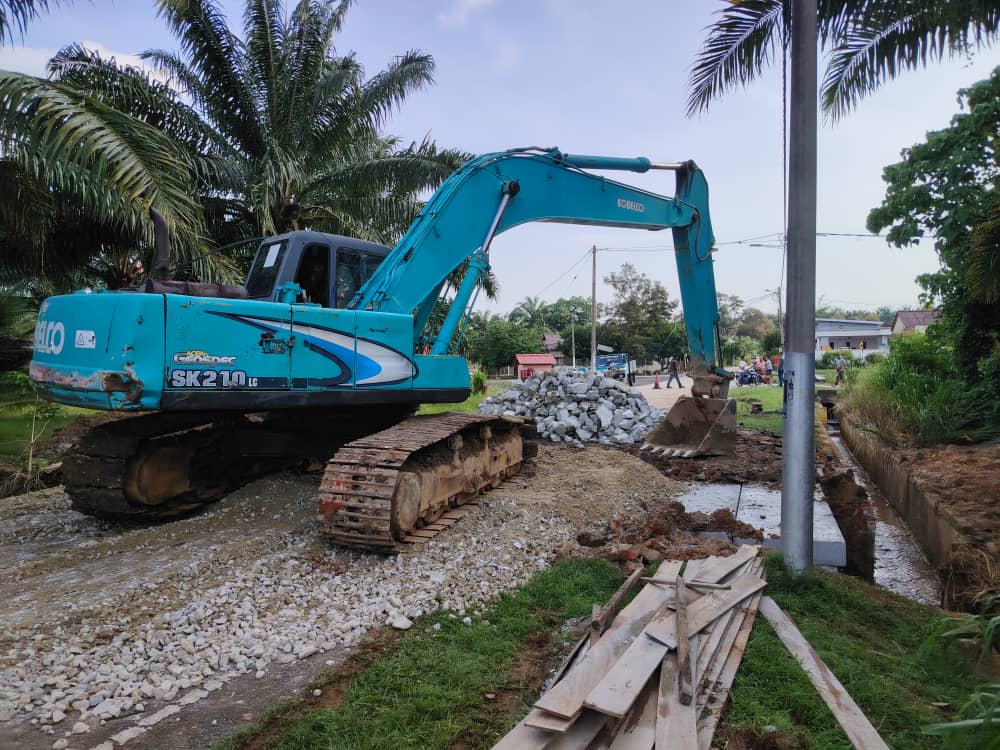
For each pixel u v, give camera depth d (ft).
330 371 20.21
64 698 11.14
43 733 10.18
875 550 28.60
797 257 17.10
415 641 13.34
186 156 38.91
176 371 17.24
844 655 13.39
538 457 33.99
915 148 44.42
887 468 38.32
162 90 46.50
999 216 28.45
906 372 50.85
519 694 11.68
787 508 17.31
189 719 10.58
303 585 16.10
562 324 265.34
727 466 33.17
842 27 26.55
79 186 31.19
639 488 28.37
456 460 21.77
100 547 19.30
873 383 53.01
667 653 11.90
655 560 18.43
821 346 225.56
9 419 40.27
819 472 27.61
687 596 14.71
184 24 47.93
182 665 12.34
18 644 13.00
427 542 18.80
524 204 27.94
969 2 23.53
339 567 17.11
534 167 28.32
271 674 12.09
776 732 10.33
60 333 18.49
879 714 11.23
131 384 16.62
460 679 11.94
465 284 25.11
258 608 14.75
